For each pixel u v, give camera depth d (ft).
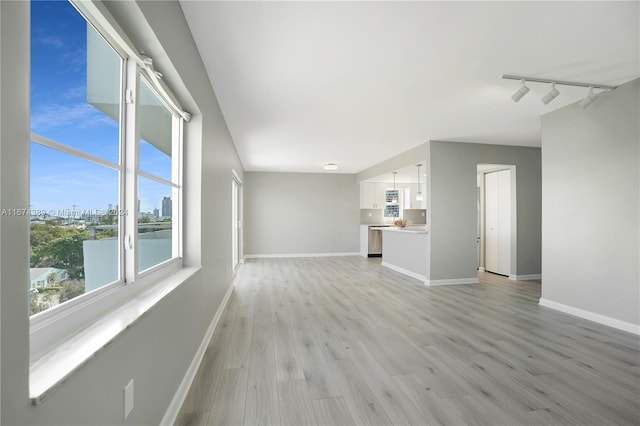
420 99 11.23
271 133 15.84
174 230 7.72
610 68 9.01
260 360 8.08
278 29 6.95
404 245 21.13
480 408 6.05
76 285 3.44
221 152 12.26
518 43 7.60
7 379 1.96
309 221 30.50
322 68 8.85
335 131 15.48
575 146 11.81
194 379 7.11
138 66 4.88
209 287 9.49
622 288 10.39
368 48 7.79
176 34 5.78
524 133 15.97
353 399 6.33
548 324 10.93
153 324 4.69
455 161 17.84
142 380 4.28
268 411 5.93
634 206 10.07
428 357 8.27
